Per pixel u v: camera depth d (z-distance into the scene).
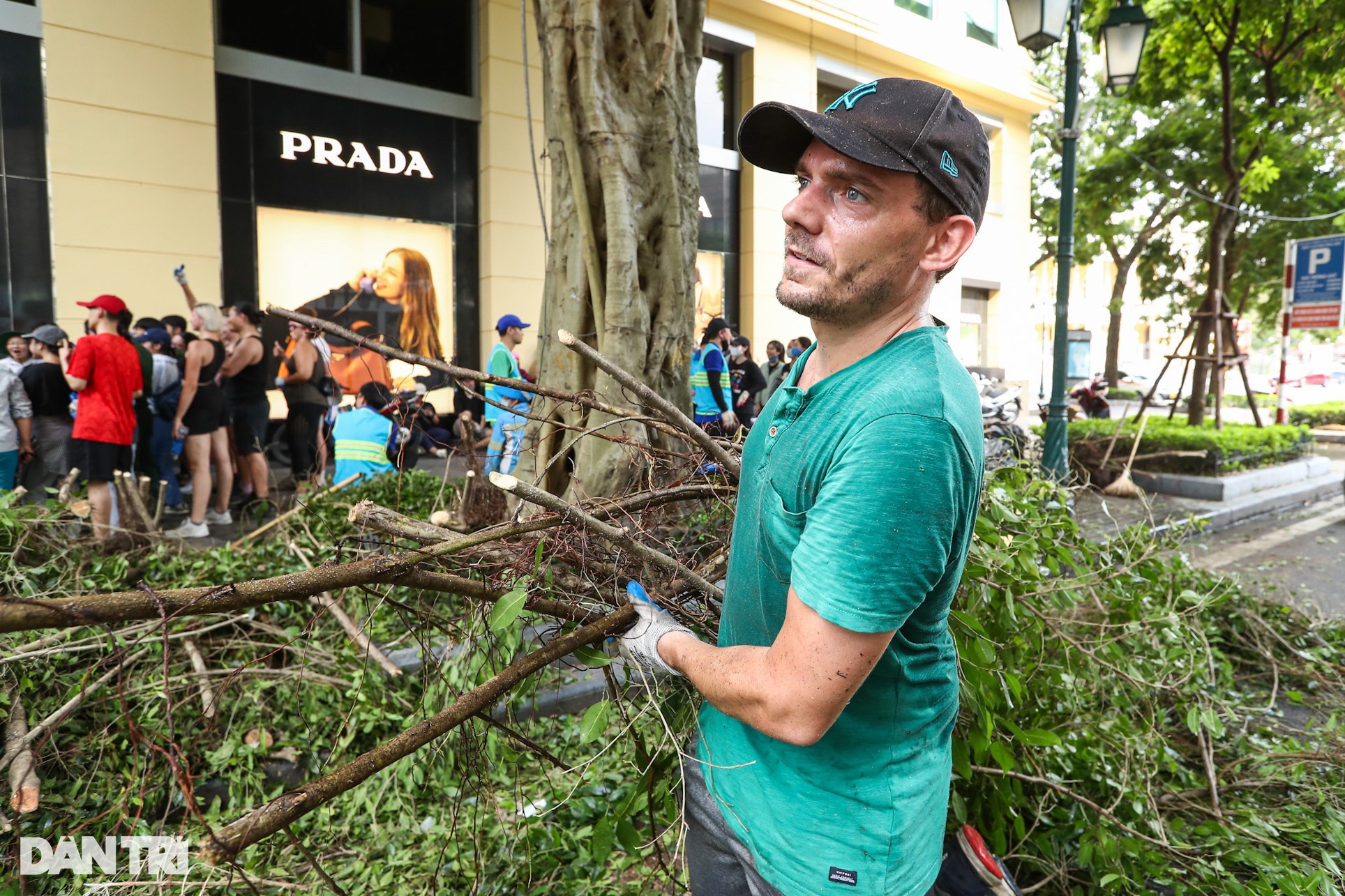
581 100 4.26
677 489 2.07
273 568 4.03
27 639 2.85
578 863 2.46
